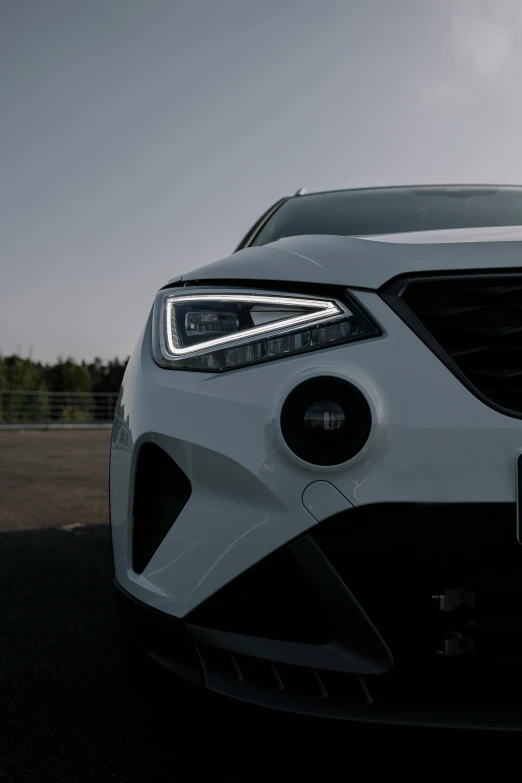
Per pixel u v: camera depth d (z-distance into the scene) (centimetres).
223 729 129
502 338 117
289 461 117
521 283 121
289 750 139
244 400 121
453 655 117
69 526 388
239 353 125
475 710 115
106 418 2488
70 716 159
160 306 143
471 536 113
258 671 122
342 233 223
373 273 126
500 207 238
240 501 120
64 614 236
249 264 140
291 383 118
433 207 238
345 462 115
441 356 117
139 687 141
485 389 116
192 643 123
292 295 128
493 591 115
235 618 121
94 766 136
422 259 126
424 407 114
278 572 118
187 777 131
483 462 113
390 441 114
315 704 117
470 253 125
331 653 118
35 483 577
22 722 156
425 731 113
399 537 114
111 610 240
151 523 133
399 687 118
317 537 116
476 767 132
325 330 122
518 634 115
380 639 117
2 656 198
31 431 1908
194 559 123
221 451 120
